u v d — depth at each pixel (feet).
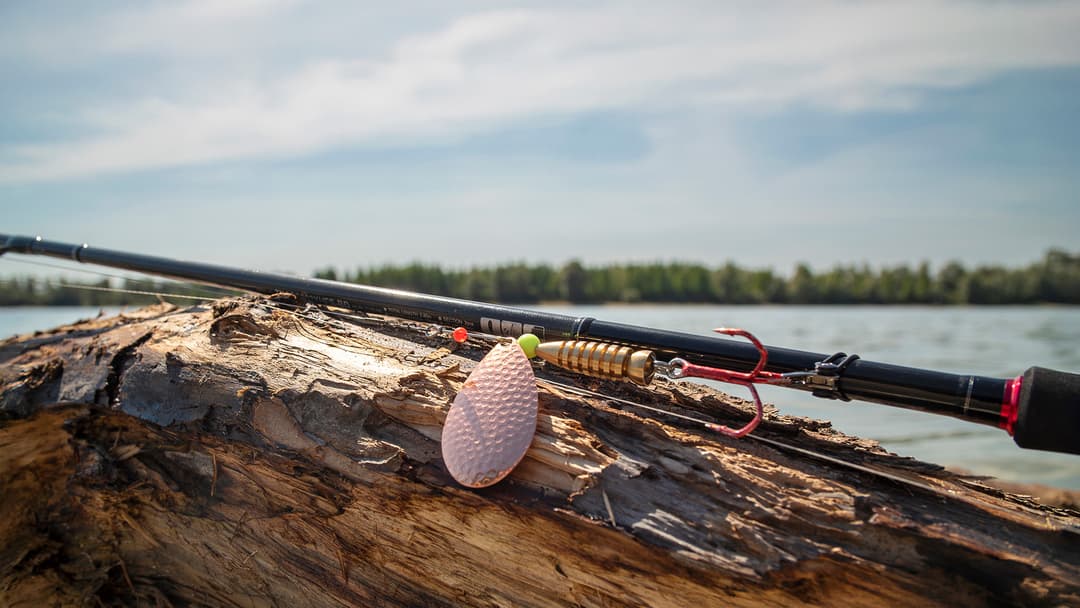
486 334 0.79
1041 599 0.50
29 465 0.81
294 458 0.67
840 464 0.60
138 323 0.90
